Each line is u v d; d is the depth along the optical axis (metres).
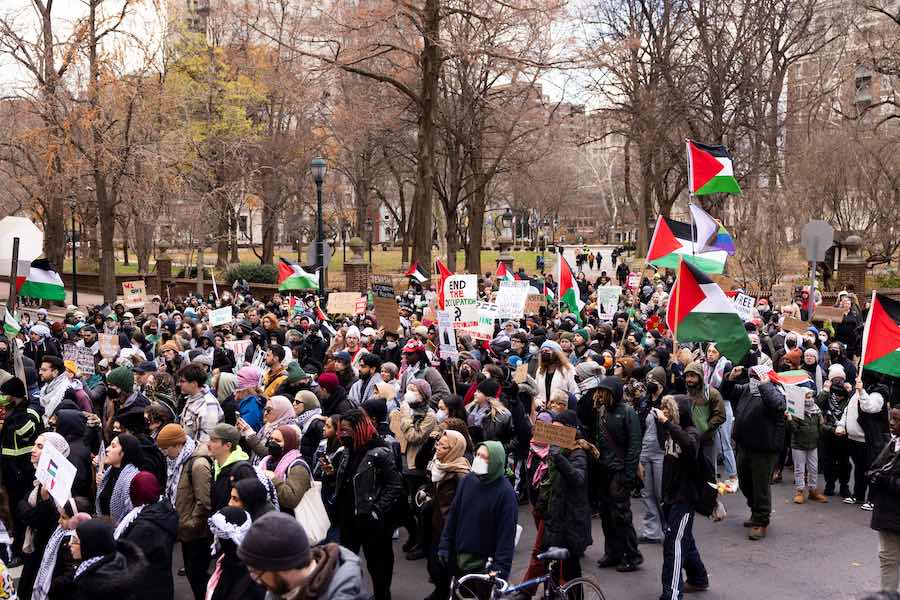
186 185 40.50
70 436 8.23
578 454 7.44
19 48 32.38
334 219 61.72
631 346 14.36
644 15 44.59
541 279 34.59
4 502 8.88
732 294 19.09
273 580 3.60
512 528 6.41
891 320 10.04
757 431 9.65
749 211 30.33
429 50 33.22
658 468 9.62
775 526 10.35
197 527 7.01
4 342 12.87
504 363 13.12
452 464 7.19
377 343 14.76
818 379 12.04
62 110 32.56
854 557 9.22
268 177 49.25
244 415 9.33
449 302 13.97
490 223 99.44
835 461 11.62
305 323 17.06
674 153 42.06
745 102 39.78
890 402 11.16
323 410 9.62
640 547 9.55
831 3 50.88
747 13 41.97
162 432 7.40
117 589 5.55
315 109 50.12
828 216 38.25
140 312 22.62
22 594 7.72
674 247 16.28
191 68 43.03
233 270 41.97
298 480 6.74
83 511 6.70
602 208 107.69
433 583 7.80
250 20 43.22
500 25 32.66
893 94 43.69
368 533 7.31
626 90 42.81
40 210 47.12
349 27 30.59
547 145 46.22
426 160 34.03
